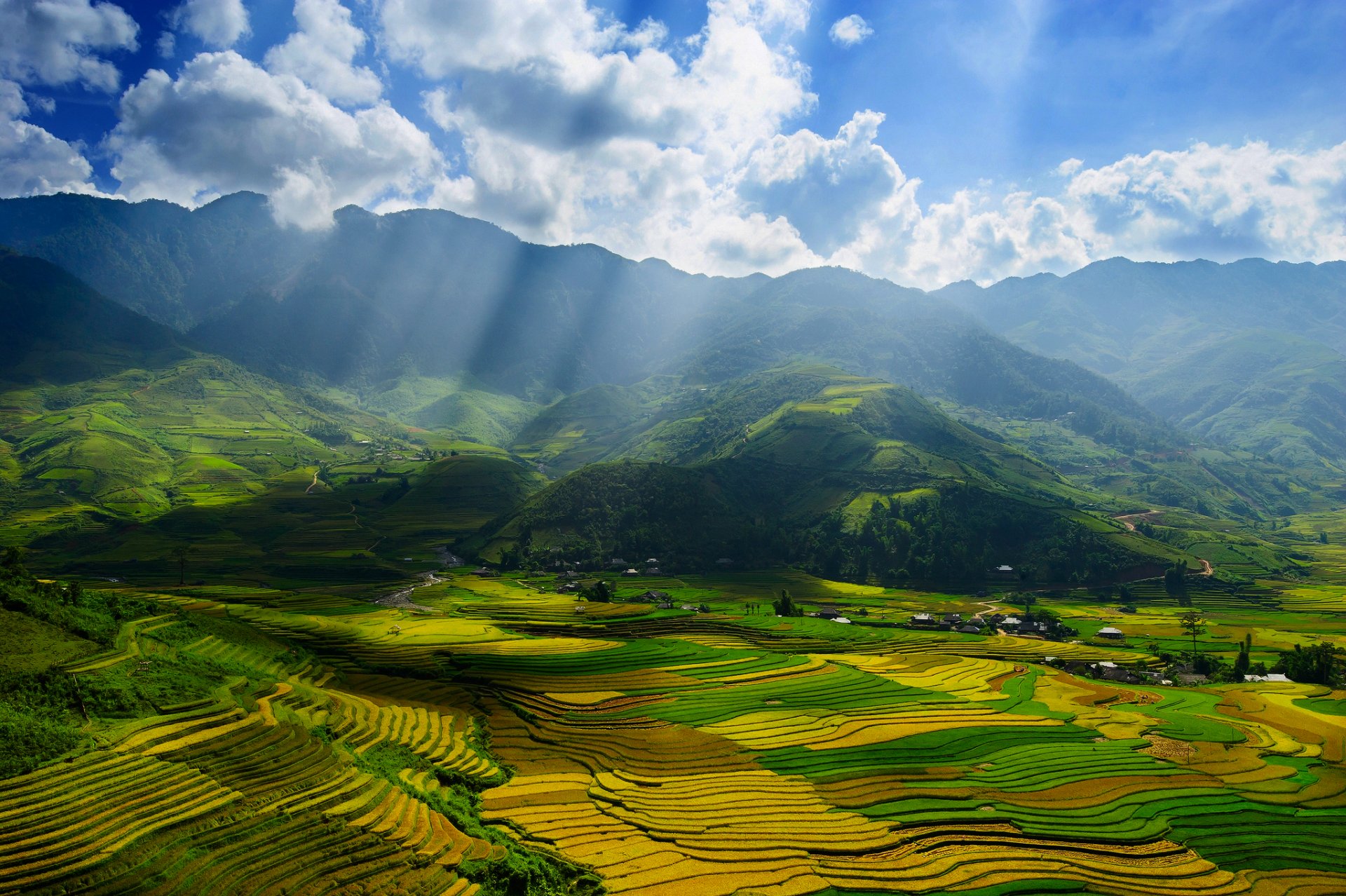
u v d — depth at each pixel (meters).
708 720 100.00
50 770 61.97
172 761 67.00
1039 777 82.69
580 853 64.31
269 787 66.56
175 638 101.19
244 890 54.00
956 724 99.62
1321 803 78.75
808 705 107.12
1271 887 63.12
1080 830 70.94
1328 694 123.75
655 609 180.12
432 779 78.06
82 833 55.56
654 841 67.19
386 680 118.06
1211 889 62.47
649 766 84.50
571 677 120.12
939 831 70.56
